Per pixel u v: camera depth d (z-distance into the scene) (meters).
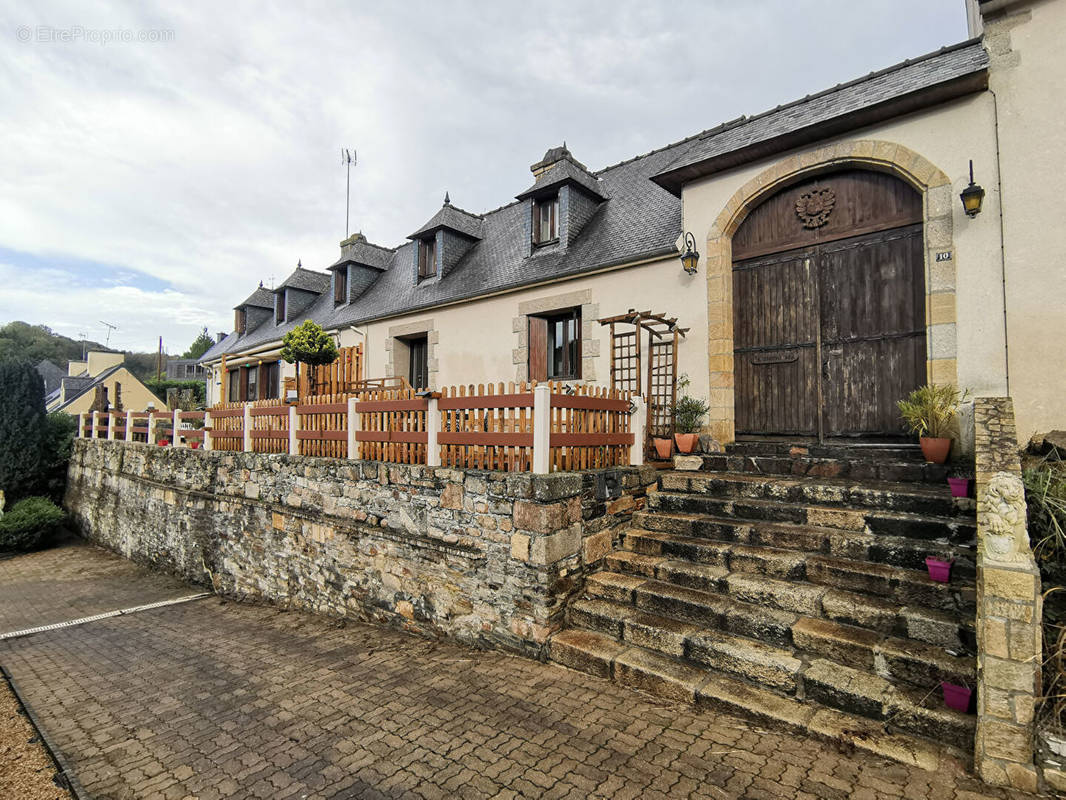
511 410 4.62
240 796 2.81
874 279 5.57
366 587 5.73
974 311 4.80
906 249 5.40
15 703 4.36
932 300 5.00
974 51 4.94
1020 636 2.40
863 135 5.47
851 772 2.58
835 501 4.48
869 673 3.07
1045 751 2.37
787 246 6.13
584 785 2.64
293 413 7.16
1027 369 4.56
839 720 2.88
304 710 3.73
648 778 2.65
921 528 3.83
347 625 5.79
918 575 3.48
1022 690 2.39
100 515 12.75
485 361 9.46
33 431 15.02
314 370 12.53
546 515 4.09
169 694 4.28
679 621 3.86
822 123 5.45
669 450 6.16
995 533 2.54
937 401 4.71
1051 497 3.23
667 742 2.94
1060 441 3.99
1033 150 4.62
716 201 6.51
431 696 3.73
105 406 15.60
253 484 7.64
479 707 3.50
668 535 4.75
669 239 7.31
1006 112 4.75
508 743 3.06
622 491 5.07
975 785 2.43
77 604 8.28
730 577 3.98
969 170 4.84
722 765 2.71
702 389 6.57
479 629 4.57
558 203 9.34
